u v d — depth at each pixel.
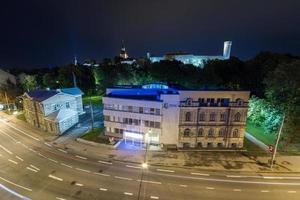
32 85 103.75
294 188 33.09
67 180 34.91
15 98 86.69
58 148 48.06
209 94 44.16
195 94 44.12
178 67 90.31
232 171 37.72
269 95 52.97
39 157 43.69
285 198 30.61
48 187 32.91
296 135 46.50
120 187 32.88
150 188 32.66
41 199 29.97
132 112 48.75
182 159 41.97
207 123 45.38
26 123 67.38
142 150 46.06
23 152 46.16
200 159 41.91
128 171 37.84
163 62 94.44
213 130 45.84
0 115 77.00
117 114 50.69
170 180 34.88
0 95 88.38
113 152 45.44
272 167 38.88
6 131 60.06
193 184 33.72
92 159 42.53
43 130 60.44
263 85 75.88
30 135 56.69
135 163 40.78
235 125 45.28
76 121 63.91
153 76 91.75
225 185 33.59
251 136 53.34
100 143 49.28
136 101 47.72
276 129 49.41
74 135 55.69
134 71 101.44
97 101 92.31
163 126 46.62
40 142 51.75
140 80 95.31
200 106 44.22
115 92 55.38
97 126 61.22
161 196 30.69
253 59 91.00
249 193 31.64
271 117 51.09
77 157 43.50
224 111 44.72
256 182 34.53
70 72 102.44
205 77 79.88
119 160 41.94
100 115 72.38
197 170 38.06
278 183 34.34
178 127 45.84
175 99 44.94
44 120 59.28
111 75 104.12
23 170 38.34
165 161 41.25
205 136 46.16
